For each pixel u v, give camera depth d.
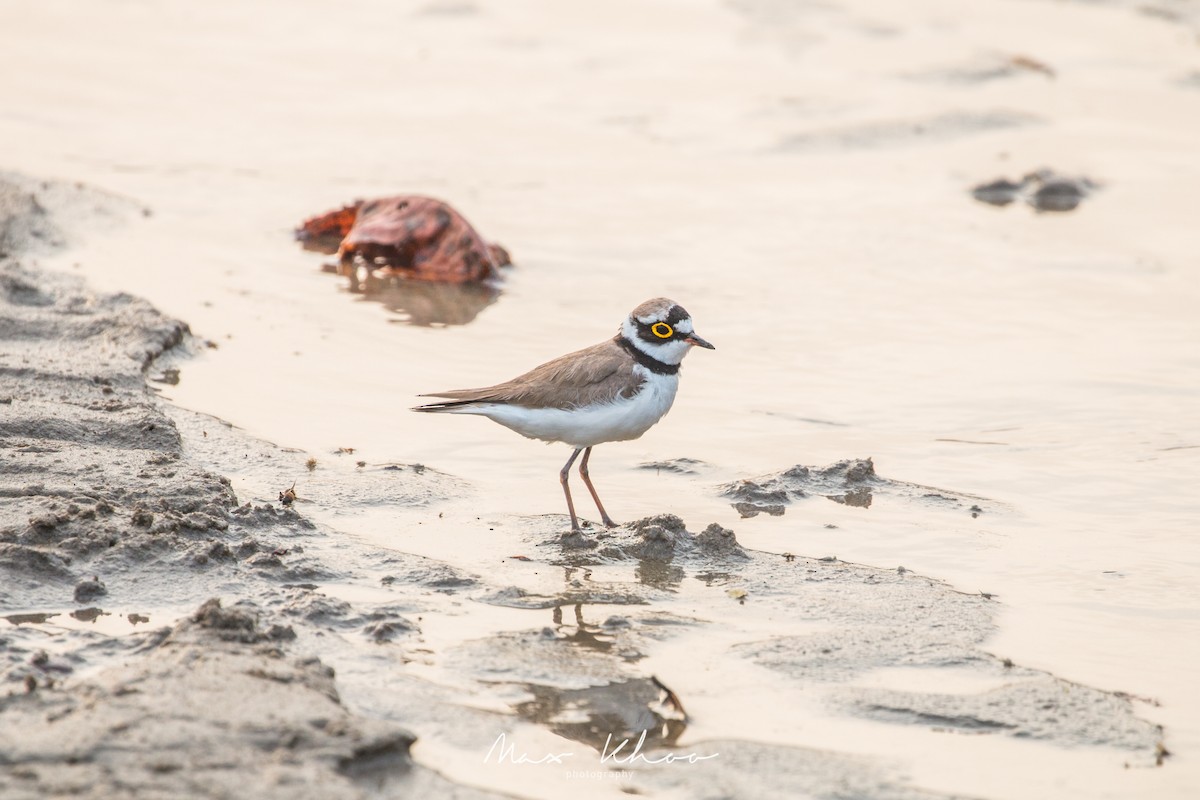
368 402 13.83
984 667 8.79
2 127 23.47
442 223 18.41
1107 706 8.30
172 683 7.46
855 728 8.02
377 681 8.26
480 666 8.59
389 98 25.98
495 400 10.91
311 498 11.30
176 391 13.69
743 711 8.18
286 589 9.48
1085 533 11.17
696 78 27.27
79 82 26.41
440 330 16.09
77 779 6.51
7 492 10.35
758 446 13.12
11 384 12.89
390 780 7.11
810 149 23.33
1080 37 29.75
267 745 6.95
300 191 21.22
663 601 9.74
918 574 10.34
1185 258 18.64
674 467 12.58
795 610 9.62
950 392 14.44
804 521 11.38
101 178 21.28
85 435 11.81
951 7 31.83
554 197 21.12
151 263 17.80
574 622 9.34
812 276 18.09
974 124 24.42
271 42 29.73
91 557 9.54
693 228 19.89
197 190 21.08
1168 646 9.20
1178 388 14.44
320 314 16.45
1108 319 16.53
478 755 7.55
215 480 11.02
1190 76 27.14
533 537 10.83
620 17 31.62
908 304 17.11
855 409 14.05
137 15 31.42
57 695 7.34
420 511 11.27
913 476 12.39
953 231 19.75
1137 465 12.58
